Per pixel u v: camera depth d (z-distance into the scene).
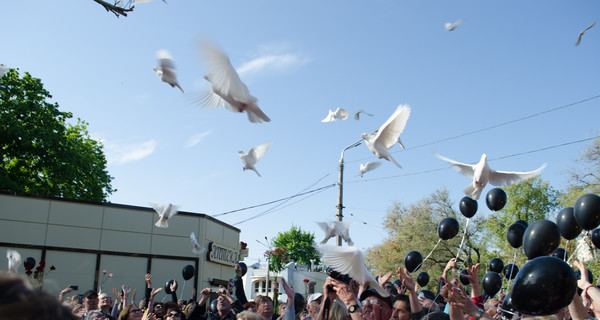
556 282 3.99
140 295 20.56
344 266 4.80
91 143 38.59
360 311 4.82
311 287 11.74
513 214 31.08
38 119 32.00
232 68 4.92
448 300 4.55
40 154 31.55
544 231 5.77
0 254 18.47
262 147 7.72
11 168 31.52
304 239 91.00
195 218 22.16
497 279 7.86
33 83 32.31
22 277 1.61
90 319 6.07
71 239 19.86
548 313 4.08
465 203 9.02
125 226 20.92
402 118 7.75
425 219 37.94
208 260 22.33
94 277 19.92
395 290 8.66
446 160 8.56
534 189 30.78
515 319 5.70
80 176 34.25
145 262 20.95
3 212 18.91
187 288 21.31
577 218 6.74
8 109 31.03
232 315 7.95
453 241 32.59
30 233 19.20
